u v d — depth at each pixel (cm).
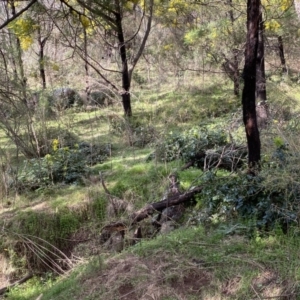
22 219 686
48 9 946
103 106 1274
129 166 827
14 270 648
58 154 855
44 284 590
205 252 447
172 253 458
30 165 851
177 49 1423
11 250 655
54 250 667
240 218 496
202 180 596
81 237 676
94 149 952
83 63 1403
